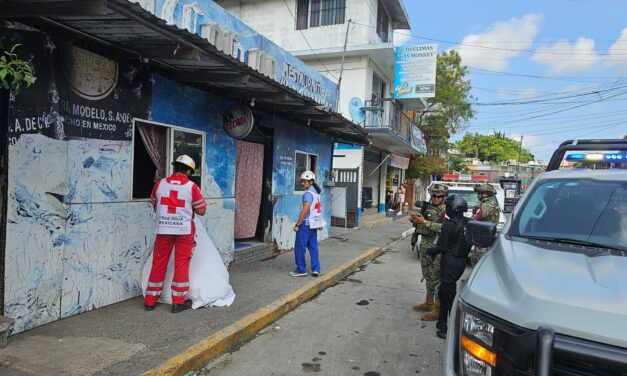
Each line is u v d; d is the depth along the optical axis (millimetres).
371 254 9789
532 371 1909
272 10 16734
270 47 10102
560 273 2322
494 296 2258
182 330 4340
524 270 2389
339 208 13281
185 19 7434
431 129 25984
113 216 4883
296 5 16422
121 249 5020
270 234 8820
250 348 4406
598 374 1796
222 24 8398
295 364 4078
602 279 2240
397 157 22281
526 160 69250
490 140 70125
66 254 4367
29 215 3969
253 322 4754
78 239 4480
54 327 4168
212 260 5324
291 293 5934
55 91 4133
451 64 24781
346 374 3916
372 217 17359
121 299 5062
